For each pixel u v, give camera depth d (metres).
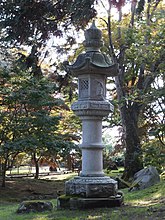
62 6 8.55
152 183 11.48
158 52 10.88
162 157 12.45
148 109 15.87
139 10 14.45
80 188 7.38
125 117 16.44
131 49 11.75
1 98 16.42
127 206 7.64
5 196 15.94
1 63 16.62
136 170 15.60
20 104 16.33
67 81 14.82
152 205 7.83
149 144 13.61
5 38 8.81
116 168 24.19
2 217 7.21
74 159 24.58
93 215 6.65
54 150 15.77
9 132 16.19
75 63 7.86
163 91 11.30
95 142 7.61
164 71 11.63
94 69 7.58
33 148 15.23
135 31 12.13
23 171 33.81
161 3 14.98
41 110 16.19
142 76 15.08
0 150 15.15
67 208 7.37
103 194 7.39
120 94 15.95
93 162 7.59
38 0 8.41
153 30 11.00
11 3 8.31
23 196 16.12
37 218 6.73
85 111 7.53
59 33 9.46
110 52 15.50
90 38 8.01
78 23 8.81
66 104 19.98
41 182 20.78
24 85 16.09
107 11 14.70
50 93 16.81
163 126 11.98
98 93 7.69
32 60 10.77
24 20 8.54
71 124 20.95
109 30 15.11
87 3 7.89
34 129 15.95
